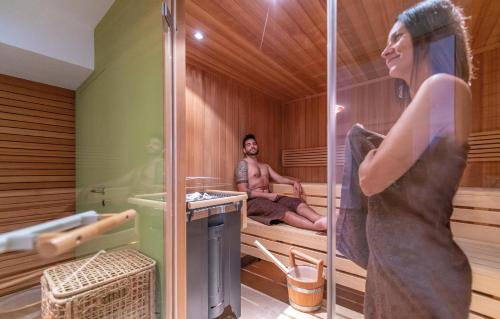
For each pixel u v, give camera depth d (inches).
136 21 44.2
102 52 56.2
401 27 25.7
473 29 41.3
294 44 68.6
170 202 38.6
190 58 77.4
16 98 63.2
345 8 47.2
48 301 31.7
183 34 41.3
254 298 59.6
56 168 69.2
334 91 41.2
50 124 68.7
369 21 49.5
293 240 65.7
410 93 25.0
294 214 73.0
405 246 23.5
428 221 22.8
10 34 47.1
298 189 92.3
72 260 38.8
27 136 64.7
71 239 21.2
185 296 40.6
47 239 20.3
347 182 31.7
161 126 39.0
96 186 57.6
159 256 40.4
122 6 48.8
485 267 27.9
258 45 69.5
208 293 49.0
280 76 92.1
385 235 24.9
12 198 60.2
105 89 55.2
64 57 54.5
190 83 81.0
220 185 90.8
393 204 24.3
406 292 23.4
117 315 35.4
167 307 38.7
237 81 97.5
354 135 31.4
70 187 70.2
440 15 23.4
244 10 54.1
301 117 117.7
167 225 38.9
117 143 50.8
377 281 26.0
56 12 53.0
